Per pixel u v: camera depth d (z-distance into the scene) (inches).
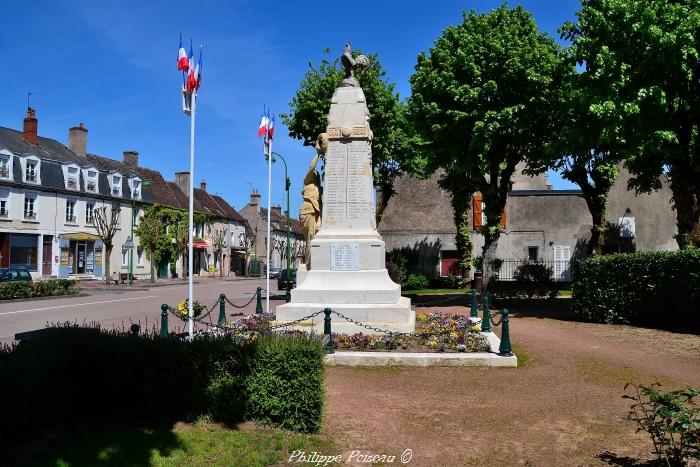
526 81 743.7
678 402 189.2
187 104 439.2
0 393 211.6
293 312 478.0
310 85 1039.0
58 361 243.4
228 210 2822.3
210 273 2497.5
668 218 1206.3
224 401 249.1
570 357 421.1
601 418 274.8
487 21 817.5
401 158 1115.3
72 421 247.0
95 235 1710.1
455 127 775.1
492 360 387.2
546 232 1219.2
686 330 545.6
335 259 502.0
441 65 799.1
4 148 1507.1
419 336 440.1
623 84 600.1
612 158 839.7
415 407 291.1
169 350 252.8
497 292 829.8
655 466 206.8
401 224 1332.4
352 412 279.4
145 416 252.5
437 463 219.6
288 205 1384.1
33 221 1592.0
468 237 1204.5
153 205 2065.7
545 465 218.5
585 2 677.9
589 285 625.9
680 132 638.5
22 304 919.7
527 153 839.7
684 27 567.8
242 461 206.7
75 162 1766.7
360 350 408.8
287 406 244.1
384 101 1031.0
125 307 873.5
